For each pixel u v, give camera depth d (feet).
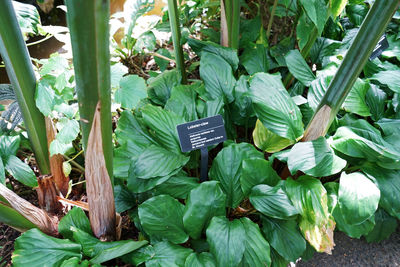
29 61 2.93
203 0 6.09
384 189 3.90
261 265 3.33
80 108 2.54
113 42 5.62
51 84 3.51
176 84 4.87
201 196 3.47
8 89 3.69
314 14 3.91
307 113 4.89
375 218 4.26
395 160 3.62
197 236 3.61
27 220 3.39
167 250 3.35
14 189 4.40
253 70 5.08
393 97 5.03
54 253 3.18
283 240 3.65
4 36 2.62
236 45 5.13
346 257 4.31
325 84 4.57
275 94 4.02
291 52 5.04
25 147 4.53
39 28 4.30
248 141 4.92
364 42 2.99
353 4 6.22
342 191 3.52
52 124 3.46
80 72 2.27
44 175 3.69
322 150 3.69
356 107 4.58
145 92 3.34
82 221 3.65
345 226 3.82
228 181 3.84
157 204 3.47
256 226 3.51
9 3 2.53
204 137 3.66
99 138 2.71
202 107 4.45
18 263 3.08
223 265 3.22
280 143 4.17
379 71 5.39
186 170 4.59
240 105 4.52
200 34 6.67
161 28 5.45
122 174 3.75
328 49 5.70
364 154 3.87
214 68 4.65
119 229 3.89
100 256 3.10
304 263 4.22
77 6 1.92
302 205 3.48
